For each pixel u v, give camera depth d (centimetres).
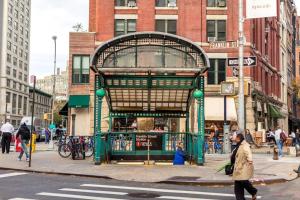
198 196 1116
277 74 5559
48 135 4934
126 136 1880
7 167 1655
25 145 1930
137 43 1708
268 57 4922
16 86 9888
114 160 1867
